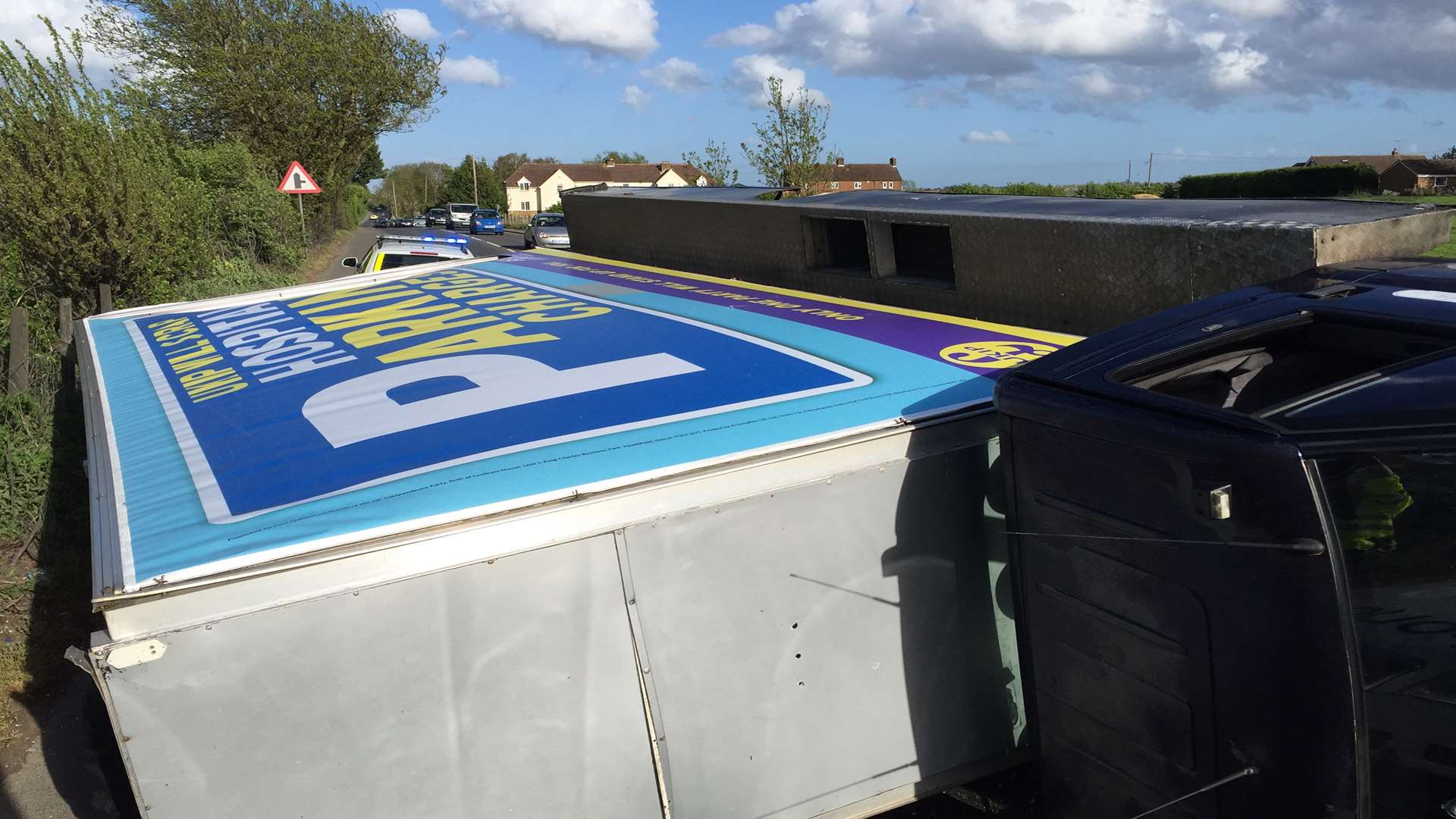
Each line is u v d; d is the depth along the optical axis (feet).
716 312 12.53
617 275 17.30
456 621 6.73
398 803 6.79
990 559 8.73
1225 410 5.98
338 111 97.76
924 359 9.87
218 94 88.63
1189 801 6.53
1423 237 9.54
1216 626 6.04
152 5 86.53
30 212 30.76
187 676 6.16
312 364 11.03
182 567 6.20
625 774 7.40
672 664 7.45
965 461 8.46
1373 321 6.98
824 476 7.84
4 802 11.73
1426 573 5.46
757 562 7.64
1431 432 5.35
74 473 21.21
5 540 18.85
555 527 6.93
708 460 7.44
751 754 7.88
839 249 15.24
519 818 7.13
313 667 6.43
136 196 33.45
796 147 59.98
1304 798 5.75
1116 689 6.97
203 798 6.34
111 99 33.53
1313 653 5.54
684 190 20.33
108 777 11.82
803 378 9.27
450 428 8.25
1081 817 7.67
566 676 7.09
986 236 11.76
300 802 6.56
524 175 315.58
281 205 71.61
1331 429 5.50
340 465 7.68
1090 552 6.91
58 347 25.81
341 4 98.17
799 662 7.95
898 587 8.29
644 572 7.24
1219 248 9.31
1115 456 6.53
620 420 8.26
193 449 8.56
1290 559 5.53
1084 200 12.33
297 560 6.29
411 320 13.25
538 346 10.91
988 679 8.90
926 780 8.73
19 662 14.73
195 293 38.14
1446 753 5.62
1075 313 10.87
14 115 30.68
